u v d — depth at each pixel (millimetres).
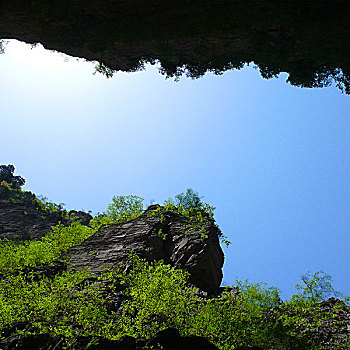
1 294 9047
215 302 8906
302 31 9062
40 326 7840
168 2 8812
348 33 8828
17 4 9133
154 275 10312
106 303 10336
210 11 8984
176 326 8484
